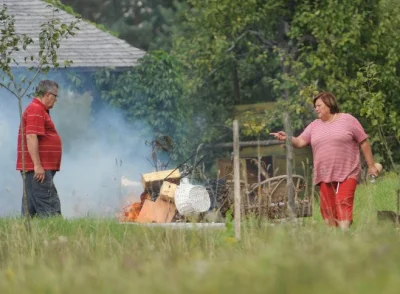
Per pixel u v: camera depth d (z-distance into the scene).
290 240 19.23
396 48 63.47
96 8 121.81
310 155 59.50
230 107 68.44
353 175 26.91
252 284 12.31
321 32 62.09
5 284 14.95
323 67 63.03
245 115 64.88
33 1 58.38
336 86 61.41
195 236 21.78
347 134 26.95
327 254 14.80
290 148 25.09
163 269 15.25
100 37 56.94
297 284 12.16
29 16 56.59
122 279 13.94
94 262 18.33
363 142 27.09
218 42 65.25
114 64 54.81
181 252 19.62
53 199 31.91
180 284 12.77
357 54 62.97
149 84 55.75
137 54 56.41
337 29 61.91
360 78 41.62
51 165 31.94
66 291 13.54
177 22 103.31
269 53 68.50
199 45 67.25
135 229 24.80
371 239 17.30
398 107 63.22
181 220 32.66
